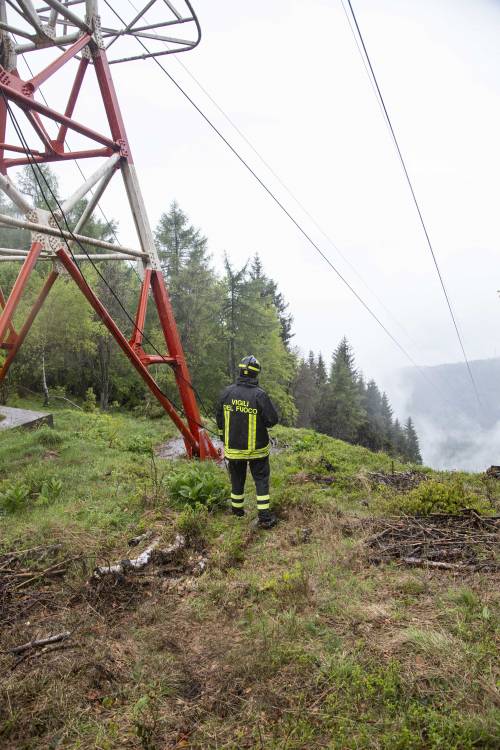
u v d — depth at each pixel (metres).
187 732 2.05
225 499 5.71
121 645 2.73
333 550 4.02
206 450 9.47
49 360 26.27
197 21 8.77
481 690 2.10
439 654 2.38
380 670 2.26
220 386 32.09
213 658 2.60
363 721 2.00
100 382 30.61
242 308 34.06
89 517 4.97
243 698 2.24
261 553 4.20
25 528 4.62
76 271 7.23
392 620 2.82
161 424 16.69
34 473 6.70
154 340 28.38
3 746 1.98
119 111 8.53
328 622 2.86
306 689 2.24
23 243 29.33
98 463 7.82
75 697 2.28
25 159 8.29
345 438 57.91
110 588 3.41
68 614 3.06
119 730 2.08
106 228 33.38
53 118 7.22
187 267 29.47
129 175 8.65
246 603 3.24
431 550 3.91
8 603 3.23
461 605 2.93
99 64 8.34
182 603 3.26
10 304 6.59
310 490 6.39
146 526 4.71
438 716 1.96
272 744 1.92
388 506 5.18
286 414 40.00
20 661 2.54
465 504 5.00
